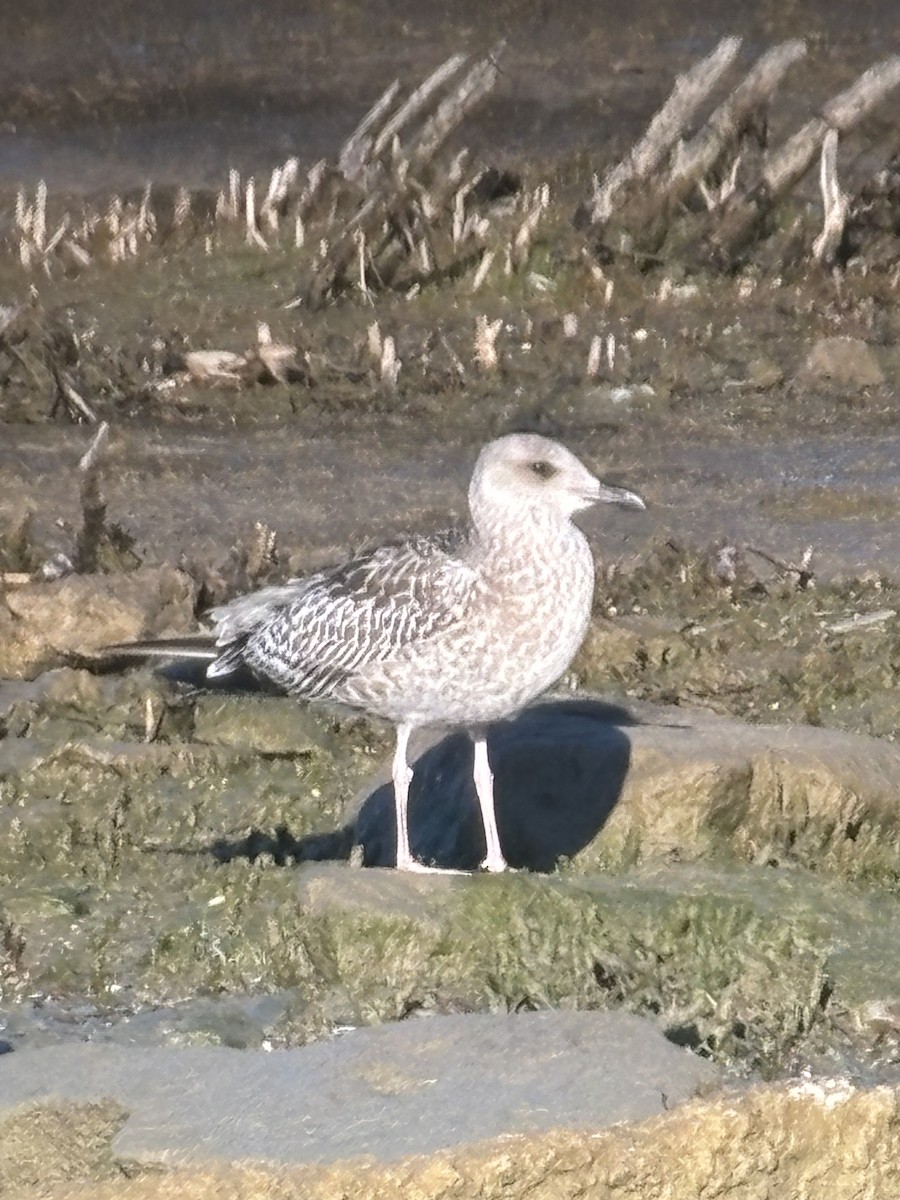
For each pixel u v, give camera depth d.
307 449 21.09
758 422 21.91
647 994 9.83
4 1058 7.98
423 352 24.05
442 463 20.81
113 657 14.55
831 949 10.33
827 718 14.07
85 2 40.06
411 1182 7.04
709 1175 7.31
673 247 26.73
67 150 33.66
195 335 24.48
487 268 26.14
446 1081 7.65
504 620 10.24
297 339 24.06
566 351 24.00
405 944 10.05
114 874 11.58
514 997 9.80
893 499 19.53
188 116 35.50
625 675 14.58
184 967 10.43
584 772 11.56
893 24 40.31
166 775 13.09
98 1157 7.48
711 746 11.66
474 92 28.42
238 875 11.29
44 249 27.45
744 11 41.03
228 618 11.77
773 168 26.95
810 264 26.12
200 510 19.19
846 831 11.55
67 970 10.49
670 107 27.45
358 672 10.66
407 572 10.48
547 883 10.38
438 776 11.91
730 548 17.31
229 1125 7.39
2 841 11.96
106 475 20.11
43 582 15.75
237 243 27.97
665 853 11.44
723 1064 9.37
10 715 13.77
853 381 23.09
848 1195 7.52
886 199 27.50
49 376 22.53
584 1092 7.55
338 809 12.62
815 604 16.45
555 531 10.26
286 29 39.75
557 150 32.91
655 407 22.34
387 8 40.97
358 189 28.97
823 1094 7.50
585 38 39.78
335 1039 8.34
